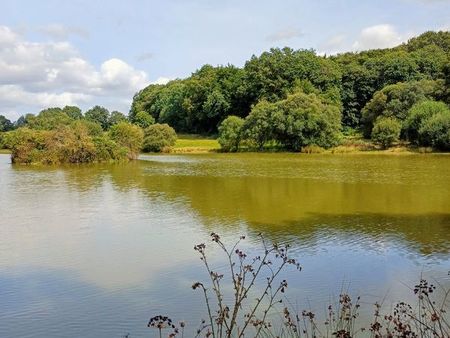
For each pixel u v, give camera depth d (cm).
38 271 1641
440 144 7569
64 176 4559
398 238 1984
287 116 8425
